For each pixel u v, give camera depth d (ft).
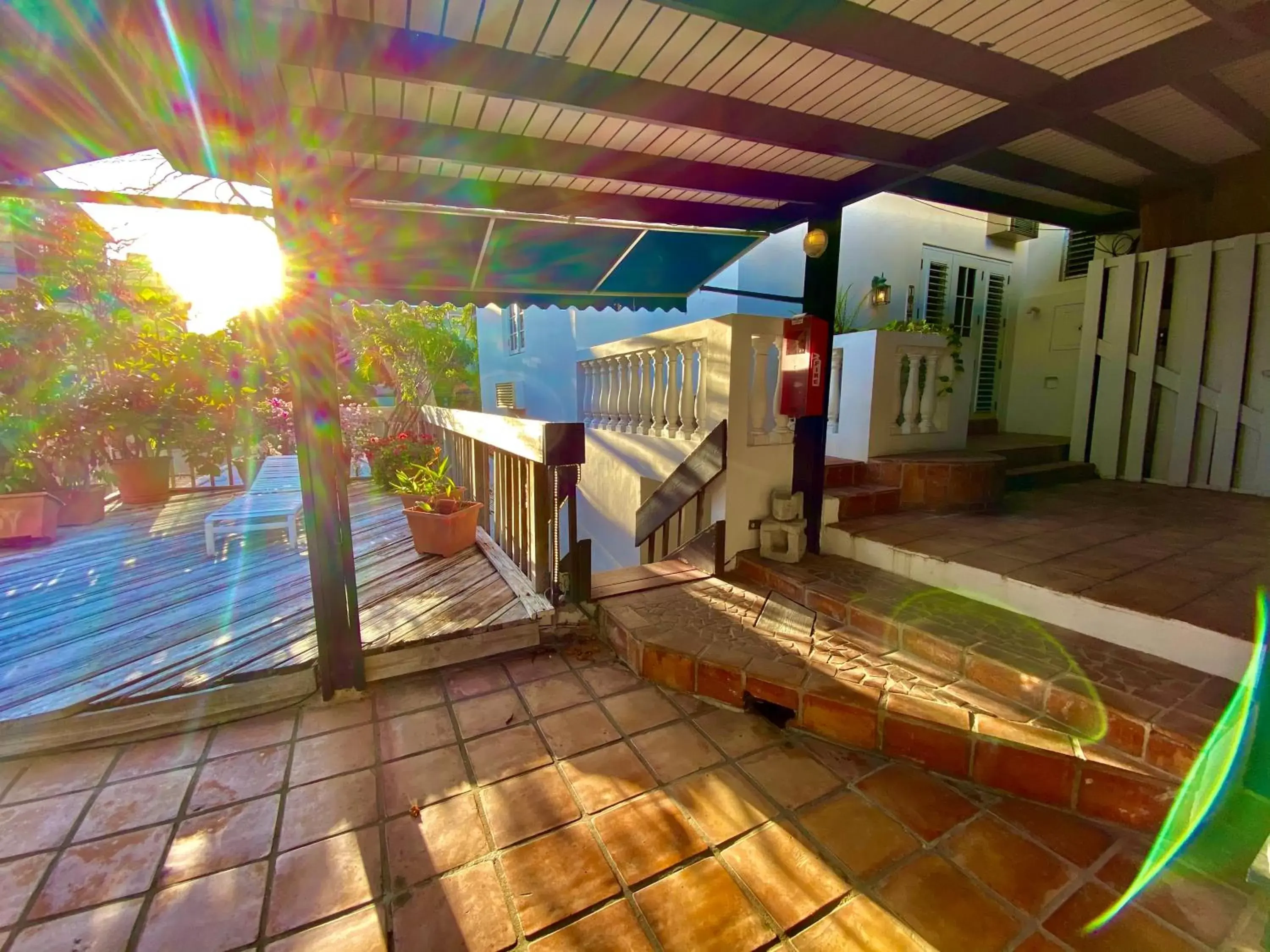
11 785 6.40
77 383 16.92
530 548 11.32
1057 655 7.23
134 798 6.20
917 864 5.33
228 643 8.79
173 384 19.01
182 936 4.63
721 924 4.75
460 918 4.80
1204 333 14.75
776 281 19.27
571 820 5.89
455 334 40.93
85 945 4.54
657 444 14.52
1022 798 6.14
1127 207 15.02
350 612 8.11
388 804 6.12
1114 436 16.81
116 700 7.20
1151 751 5.69
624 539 16.63
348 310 29.84
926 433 15.52
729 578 11.39
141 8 5.19
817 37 5.97
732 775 6.56
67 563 12.85
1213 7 5.70
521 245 12.49
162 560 13.12
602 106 7.16
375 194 9.60
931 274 21.25
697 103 7.64
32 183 6.96
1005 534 11.06
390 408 34.01
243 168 7.43
